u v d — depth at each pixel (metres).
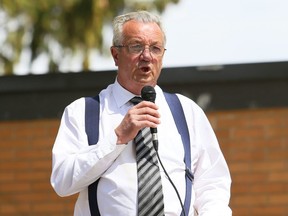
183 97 8.07
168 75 14.59
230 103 14.57
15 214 14.98
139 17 7.72
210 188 7.82
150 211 7.39
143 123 7.23
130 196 7.45
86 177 7.39
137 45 7.64
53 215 14.88
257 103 14.53
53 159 7.64
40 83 14.91
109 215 7.48
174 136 7.73
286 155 14.41
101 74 14.77
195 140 7.86
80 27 22.17
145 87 7.45
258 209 14.38
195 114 7.97
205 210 7.66
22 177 14.99
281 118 14.48
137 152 7.54
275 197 14.38
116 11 22.06
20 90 14.96
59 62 22.94
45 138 14.98
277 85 14.52
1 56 23.14
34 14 22.16
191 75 14.55
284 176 14.38
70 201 14.89
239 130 14.54
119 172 7.51
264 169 14.44
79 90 14.89
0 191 15.02
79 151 7.54
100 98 7.95
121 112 7.81
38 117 15.00
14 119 15.06
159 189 7.45
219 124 14.59
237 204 14.44
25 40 22.97
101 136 7.70
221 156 7.95
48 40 22.78
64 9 22.02
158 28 7.70
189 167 7.70
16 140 15.06
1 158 15.08
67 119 7.82
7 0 21.86
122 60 7.73
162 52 7.72
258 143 14.49
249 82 14.57
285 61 14.45
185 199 7.57
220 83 14.58
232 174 14.49
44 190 14.95
